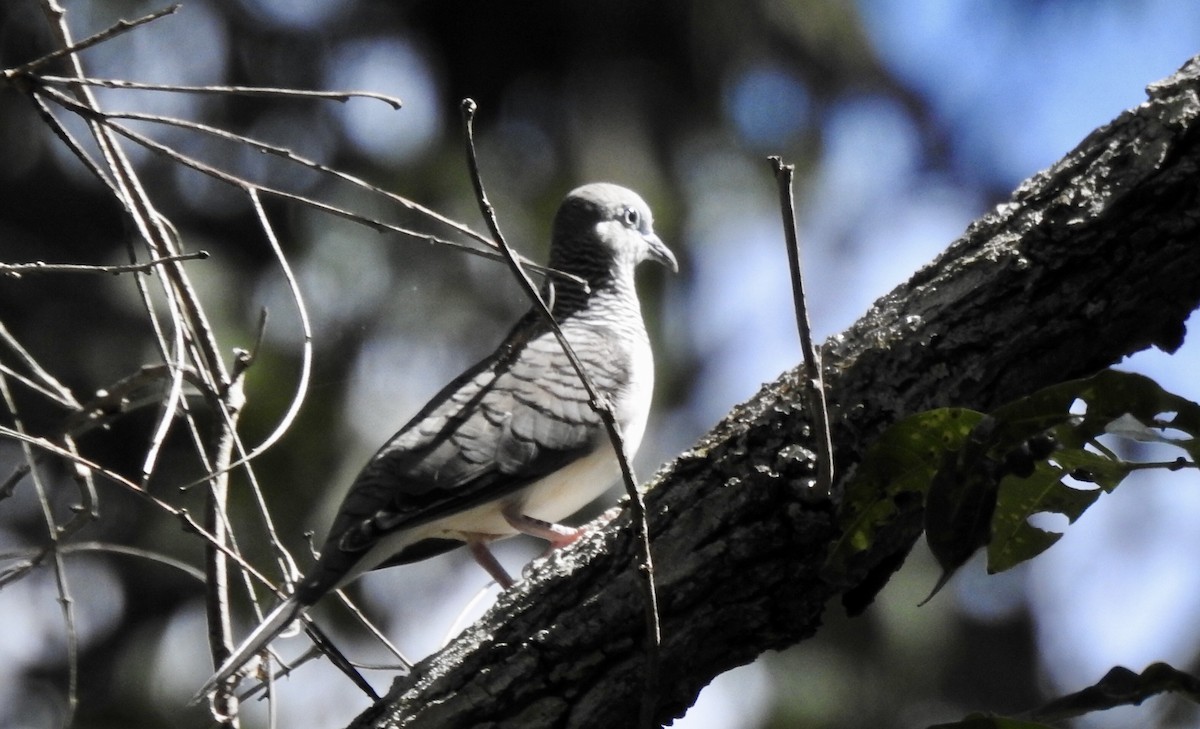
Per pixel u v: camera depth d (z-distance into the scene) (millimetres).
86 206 14773
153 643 14680
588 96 15500
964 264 5328
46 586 14836
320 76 15523
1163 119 5184
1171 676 4500
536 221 14836
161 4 14953
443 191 14773
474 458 7500
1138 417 4539
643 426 8633
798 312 4512
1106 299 5188
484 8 15719
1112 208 5156
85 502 6086
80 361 13891
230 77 15281
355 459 13328
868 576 5438
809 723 15086
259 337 6051
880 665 15531
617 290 9297
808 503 5219
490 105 15594
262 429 13180
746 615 5336
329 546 6938
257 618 6047
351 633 13789
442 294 14383
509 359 8242
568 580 5477
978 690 16344
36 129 14766
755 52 15898
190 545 13961
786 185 4352
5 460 14180
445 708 5434
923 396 5258
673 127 15797
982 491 4594
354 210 14680
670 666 5355
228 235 14695
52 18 5859
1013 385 5262
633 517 4758
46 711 14656
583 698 5375
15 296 13984
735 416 5492
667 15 15648
